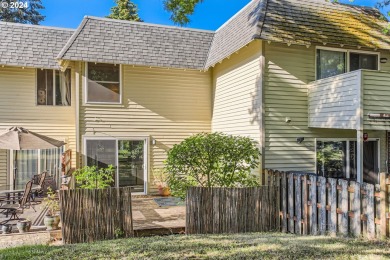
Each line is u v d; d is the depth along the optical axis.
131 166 11.85
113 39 11.52
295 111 9.72
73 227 6.39
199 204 7.09
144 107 12.03
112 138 11.58
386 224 5.27
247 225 7.39
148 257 4.73
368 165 10.85
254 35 8.88
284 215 7.61
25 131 9.34
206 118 12.91
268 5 9.69
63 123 11.78
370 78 8.12
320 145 10.10
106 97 11.54
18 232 7.29
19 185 11.32
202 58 12.58
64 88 11.87
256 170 9.44
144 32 12.25
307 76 9.85
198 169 8.16
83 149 11.21
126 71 11.80
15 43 11.25
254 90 9.77
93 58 10.77
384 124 8.21
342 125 8.53
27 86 11.43
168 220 8.34
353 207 5.91
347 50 10.14
